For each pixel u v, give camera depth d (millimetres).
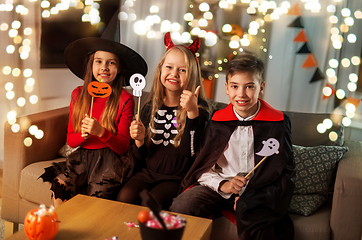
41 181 1621
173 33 2621
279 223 1278
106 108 1653
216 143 1478
